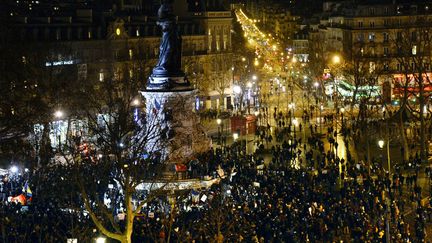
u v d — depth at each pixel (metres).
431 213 115.75
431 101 180.62
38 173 126.50
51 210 105.88
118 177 101.38
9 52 179.62
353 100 193.50
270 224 102.69
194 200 119.50
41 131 157.62
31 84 171.38
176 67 142.62
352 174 134.12
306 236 100.75
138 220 104.81
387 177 129.88
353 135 174.75
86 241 93.88
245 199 117.62
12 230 97.31
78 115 166.12
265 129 197.38
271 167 141.25
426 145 169.00
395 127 180.75
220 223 96.62
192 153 137.50
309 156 153.75
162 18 142.00
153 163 121.81
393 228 103.62
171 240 100.69
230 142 188.25
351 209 110.12
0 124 146.25
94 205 107.06
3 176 133.12
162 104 139.12
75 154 112.00
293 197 117.06
